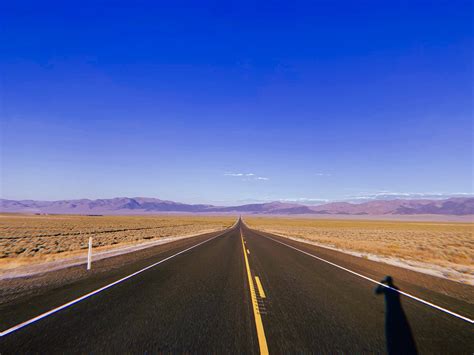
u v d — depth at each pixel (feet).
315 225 261.65
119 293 22.22
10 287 23.79
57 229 128.57
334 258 47.44
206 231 152.66
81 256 46.19
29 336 13.80
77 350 12.47
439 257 52.19
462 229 189.06
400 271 35.88
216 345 13.23
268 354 12.43
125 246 65.46
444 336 14.97
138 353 12.32
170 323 15.97
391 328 15.88
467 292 25.50
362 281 28.86
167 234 122.31
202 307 19.06
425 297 23.03
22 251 55.77
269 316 17.52
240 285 25.93
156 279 27.81
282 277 30.19
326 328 15.72
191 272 32.01
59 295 21.35
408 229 182.70
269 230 172.04
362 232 145.38
